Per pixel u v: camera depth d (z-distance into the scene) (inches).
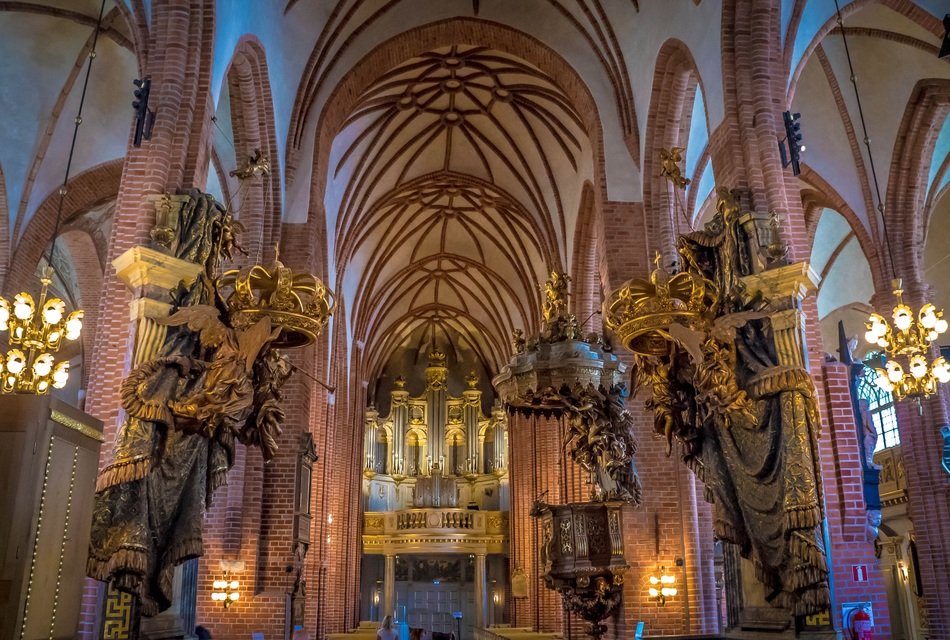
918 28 565.0
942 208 759.7
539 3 721.0
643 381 455.8
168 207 378.9
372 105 849.5
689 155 666.8
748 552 386.6
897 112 632.4
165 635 364.2
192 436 356.5
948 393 642.2
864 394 946.7
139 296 357.7
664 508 616.1
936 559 602.5
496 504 1469.0
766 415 377.4
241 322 380.5
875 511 441.1
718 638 518.9
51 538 223.5
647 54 629.6
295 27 650.2
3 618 202.5
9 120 604.7
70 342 862.5
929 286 634.8
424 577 1497.3
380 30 728.3
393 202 1071.0
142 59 443.8
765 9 456.8
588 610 604.1
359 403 1286.9
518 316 1289.4
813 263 904.3
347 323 1144.2
